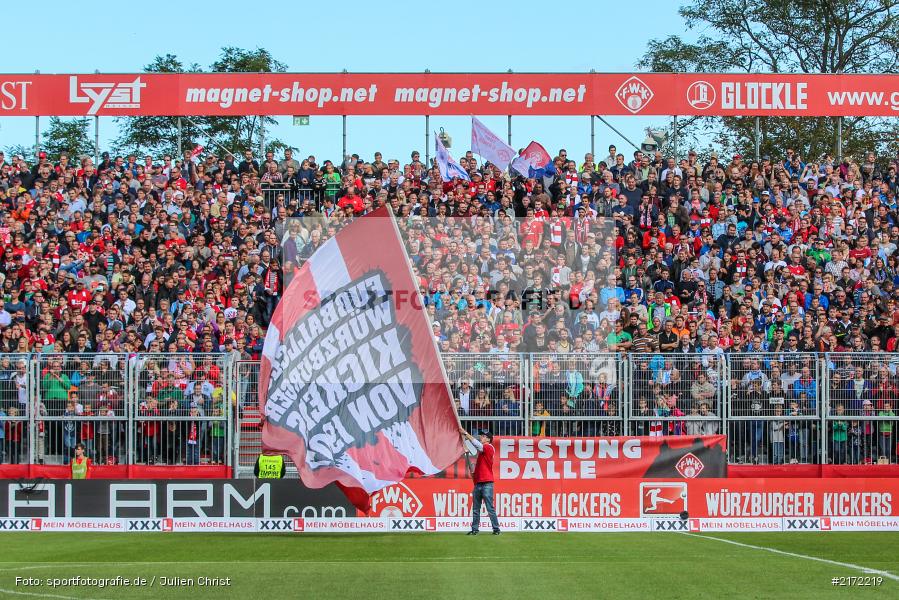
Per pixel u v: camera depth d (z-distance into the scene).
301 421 19.08
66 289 25.00
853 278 25.27
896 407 20.41
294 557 15.55
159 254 26.09
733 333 23.08
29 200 28.42
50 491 19.64
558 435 20.34
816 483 19.84
